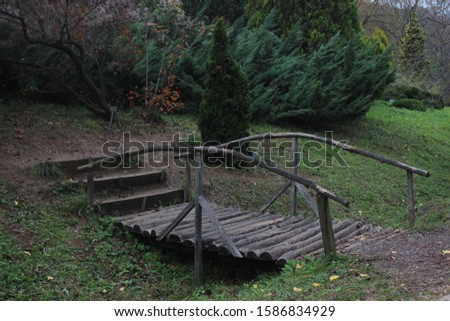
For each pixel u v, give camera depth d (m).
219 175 9.87
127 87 11.93
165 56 11.88
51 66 10.08
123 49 10.56
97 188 8.16
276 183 10.27
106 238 7.15
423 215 8.04
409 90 21.45
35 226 6.86
